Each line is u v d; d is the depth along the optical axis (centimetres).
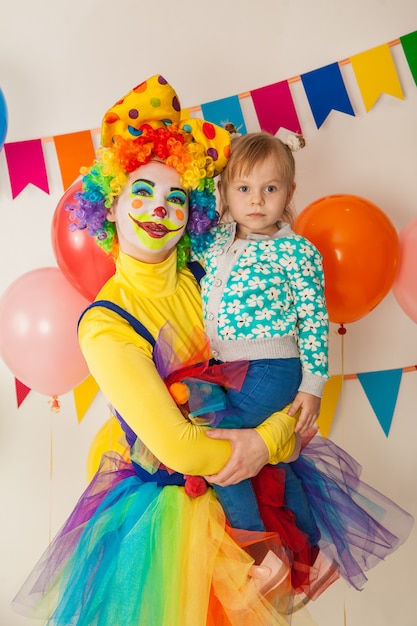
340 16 221
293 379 157
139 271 162
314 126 222
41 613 160
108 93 220
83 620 145
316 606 229
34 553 226
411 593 230
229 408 154
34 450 226
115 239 171
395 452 230
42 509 226
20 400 223
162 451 145
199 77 221
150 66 220
